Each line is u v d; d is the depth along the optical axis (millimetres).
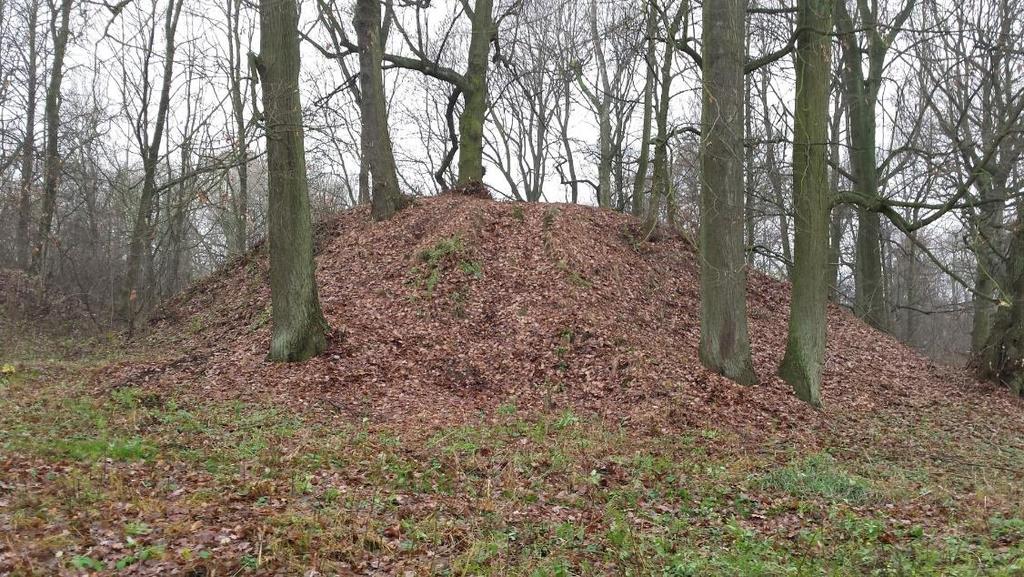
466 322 15523
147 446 8000
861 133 21891
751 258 25422
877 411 13836
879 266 22312
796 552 6211
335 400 11805
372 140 20875
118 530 5305
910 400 15016
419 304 16078
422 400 12227
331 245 20578
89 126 23094
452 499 7211
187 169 18469
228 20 22875
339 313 15516
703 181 13148
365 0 20328
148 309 20844
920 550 6074
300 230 13531
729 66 12680
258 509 6152
